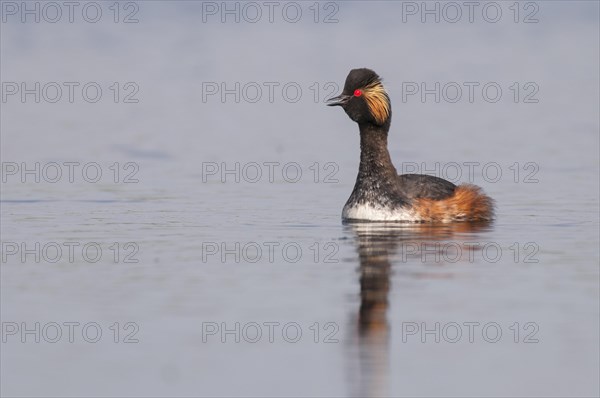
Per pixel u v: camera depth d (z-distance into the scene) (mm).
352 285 15680
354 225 19812
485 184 24391
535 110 34531
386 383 12422
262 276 16172
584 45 47438
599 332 13742
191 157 27672
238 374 12617
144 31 49656
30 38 47469
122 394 12086
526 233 19062
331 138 30641
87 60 43188
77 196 22812
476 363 12969
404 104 35875
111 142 29531
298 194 23312
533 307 14648
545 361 12969
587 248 17828
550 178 24906
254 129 31859
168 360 12977
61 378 12492
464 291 15375
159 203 22141
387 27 51594
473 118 33375
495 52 45844
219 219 20438
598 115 33531
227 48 45906
